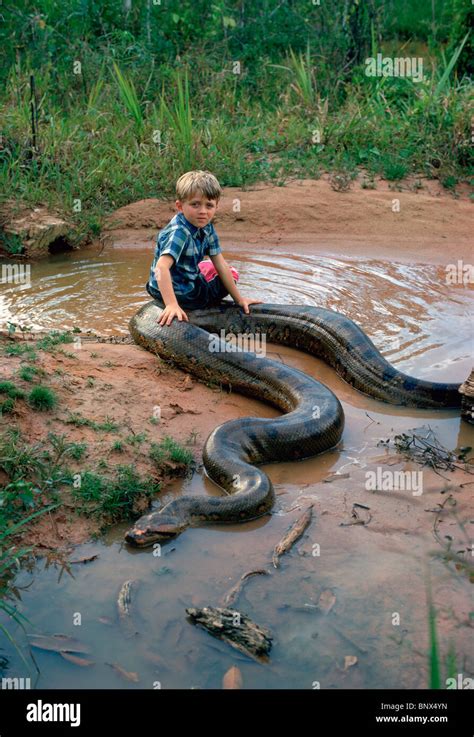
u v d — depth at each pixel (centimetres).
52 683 339
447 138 1306
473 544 441
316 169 1255
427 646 360
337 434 562
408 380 631
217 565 423
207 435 561
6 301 804
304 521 464
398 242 1050
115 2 1678
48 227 971
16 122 1167
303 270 936
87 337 701
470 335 746
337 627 374
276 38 1769
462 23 1683
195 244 711
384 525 461
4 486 464
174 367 654
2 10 1505
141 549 439
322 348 716
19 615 379
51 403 540
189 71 1529
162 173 1177
